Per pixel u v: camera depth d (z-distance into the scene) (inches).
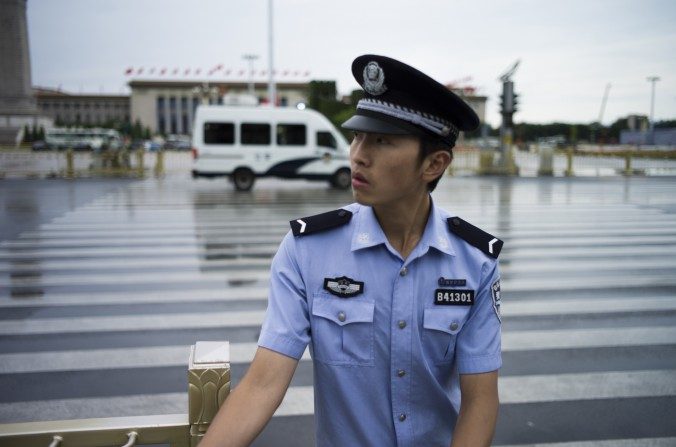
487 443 48.8
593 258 303.6
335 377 49.7
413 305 49.7
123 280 255.1
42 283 250.1
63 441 48.7
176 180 811.4
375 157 48.3
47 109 4402.1
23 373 156.8
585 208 503.8
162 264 285.7
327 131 670.5
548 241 350.3
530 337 185.5
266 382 46.6
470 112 48.6
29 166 1010.1
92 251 316.8
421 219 52.2
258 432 45.0
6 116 1900.8
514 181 784.9
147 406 138.6
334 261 50.4
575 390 147.5
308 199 573.9
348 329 49.4
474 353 50.6
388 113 47.4
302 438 126.9
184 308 214.5
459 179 814.5
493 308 52.2
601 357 169.2
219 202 544.4
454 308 50.5
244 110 655.1
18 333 187.8
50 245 333.1
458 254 52.2
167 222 418.6
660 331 191.5
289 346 47.8
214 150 652.1
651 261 296.8
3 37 1870.1
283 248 51.8
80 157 1144.8
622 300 226.7
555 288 243.9
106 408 137.3
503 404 140.2
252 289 240.5
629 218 445.4
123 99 4424.2
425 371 49.7
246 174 657.6
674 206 520.4
